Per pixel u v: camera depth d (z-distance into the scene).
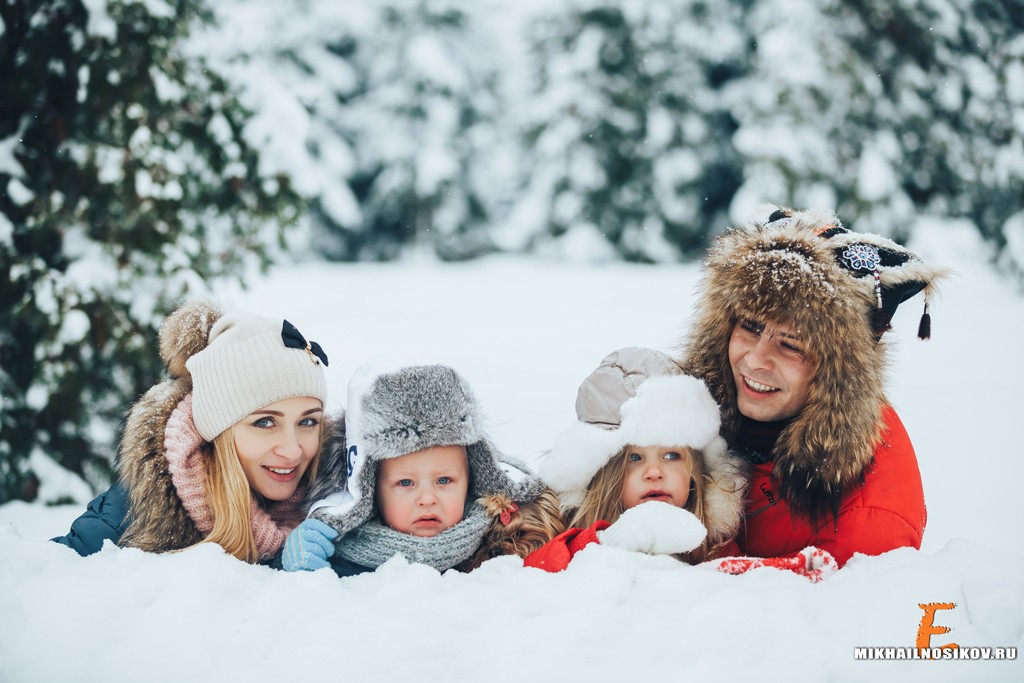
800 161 16.25
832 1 16.64
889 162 16.05
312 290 16.84
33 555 2.31
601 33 21.39
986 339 12.06
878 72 16.34
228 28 6.07
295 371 2.46
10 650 2.01
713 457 2.54
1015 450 6.52
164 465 2.45
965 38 16.02
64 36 5.29
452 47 24.36
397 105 23.83
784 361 2.46
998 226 16.06
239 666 1.92
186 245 5.68
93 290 5.34
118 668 1.94
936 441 6.86
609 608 2.01
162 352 2.72
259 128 5.95
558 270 20.03
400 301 15.52
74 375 5.34
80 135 5.44
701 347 2.69
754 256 2.52
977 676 1.83
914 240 15.90
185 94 5.69
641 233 21.36
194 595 2.07
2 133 5.36
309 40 23.20
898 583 2.07
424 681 1.86
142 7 5.38
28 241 5.38
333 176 23.08
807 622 1.96
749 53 21.50
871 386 2.42
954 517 4.86
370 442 2.36
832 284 2.41
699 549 2.44
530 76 22.48
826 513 2.43
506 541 2.51
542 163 21.77
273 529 2.49
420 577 2.13
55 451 5.50
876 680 1.83
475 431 2.42
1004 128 15.74
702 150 21.36
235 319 2.56
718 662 1.86
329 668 1.90
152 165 5.42
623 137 21.30
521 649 1.92
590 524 2.51
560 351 11.02
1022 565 2.06
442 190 23.78
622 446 2.46
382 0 24.33
